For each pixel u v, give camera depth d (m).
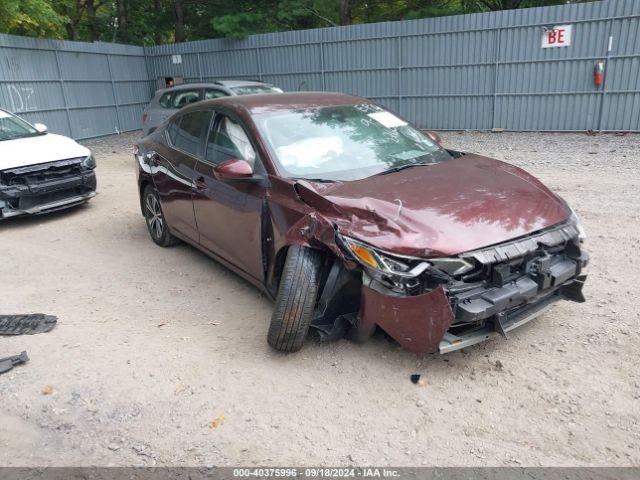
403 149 4.46
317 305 3.66
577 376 3.28
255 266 4.16
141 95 19.89
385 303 3.16
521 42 14.16
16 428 3.10
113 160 13.09
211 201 4.61
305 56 17.25
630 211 6.58
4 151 7.18
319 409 3.12
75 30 23.08
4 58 14.66
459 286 3.08
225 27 17.78
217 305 4.58
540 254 3.30
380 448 2.79
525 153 11.49
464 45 14.84
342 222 3.35
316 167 4.04
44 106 15.98
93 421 3.12
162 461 2.78
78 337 4.12
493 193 3.54
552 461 2.63
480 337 3.24
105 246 6.34
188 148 5.13
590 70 13.59
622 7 12.84
